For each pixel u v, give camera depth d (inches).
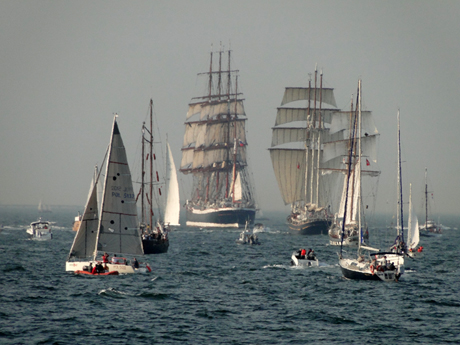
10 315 6993.1
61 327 6525.6
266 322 6948.8
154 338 6205.7
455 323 7052.2
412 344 6181.1
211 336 6323.8
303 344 6107.3
